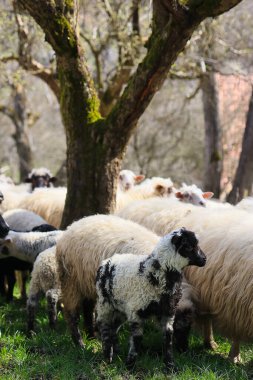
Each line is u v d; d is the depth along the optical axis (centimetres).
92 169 969
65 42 918
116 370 636
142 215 838
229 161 2536
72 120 966
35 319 832
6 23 1598
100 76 1689
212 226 744
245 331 684
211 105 1881
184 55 1614
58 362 660
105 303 659
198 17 837
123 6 1634
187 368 635
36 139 3294
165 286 618
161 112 2783
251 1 2008
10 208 1170
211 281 707
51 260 785
